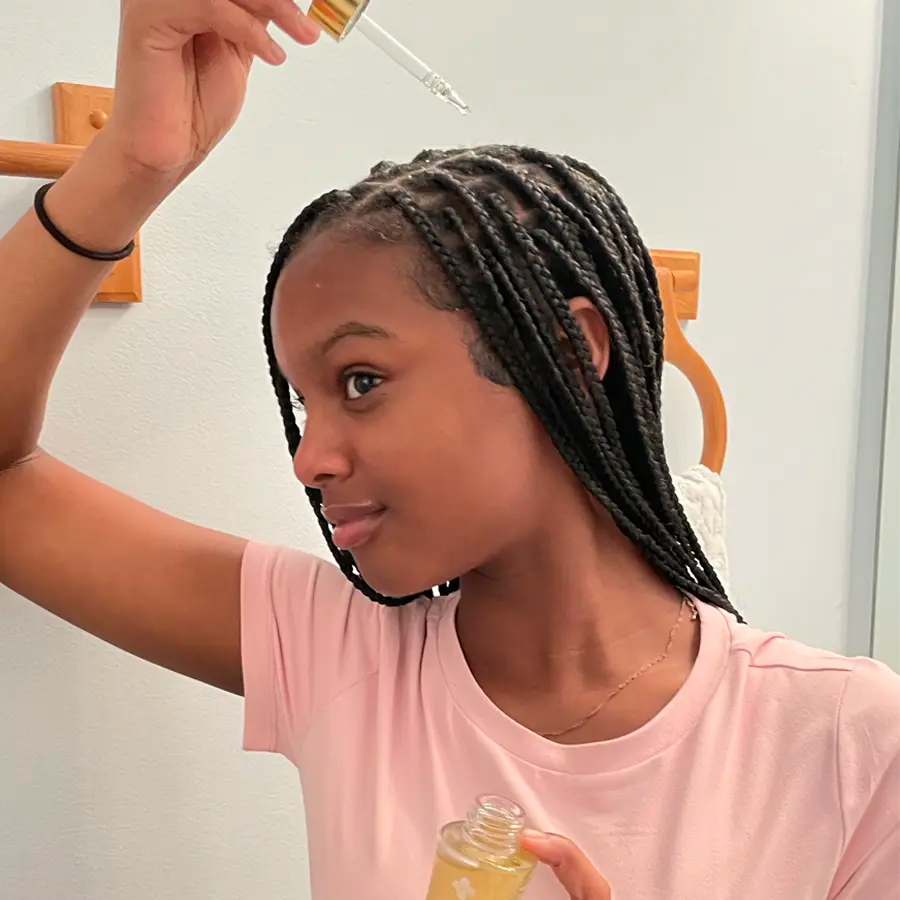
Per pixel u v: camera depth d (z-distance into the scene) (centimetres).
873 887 50
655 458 56
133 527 61
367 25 58
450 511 48
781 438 106
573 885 47
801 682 54
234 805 78
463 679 56
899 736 51
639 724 54
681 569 58
